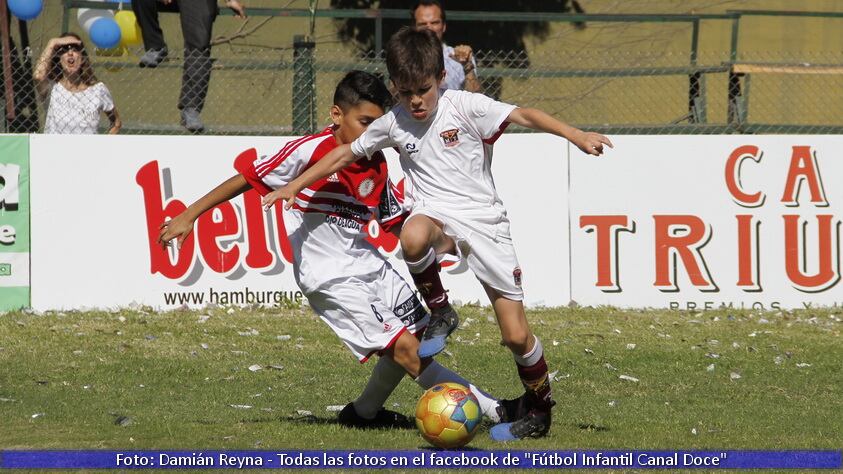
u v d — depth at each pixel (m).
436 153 19.06
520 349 19.61
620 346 32.59
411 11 42.59
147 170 38.03
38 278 37.31
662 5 67.25
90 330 33.41
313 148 19.94
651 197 40.47
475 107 18.81
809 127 44.47
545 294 40.03
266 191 20.03
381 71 41.38
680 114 56.50
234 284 38.34
